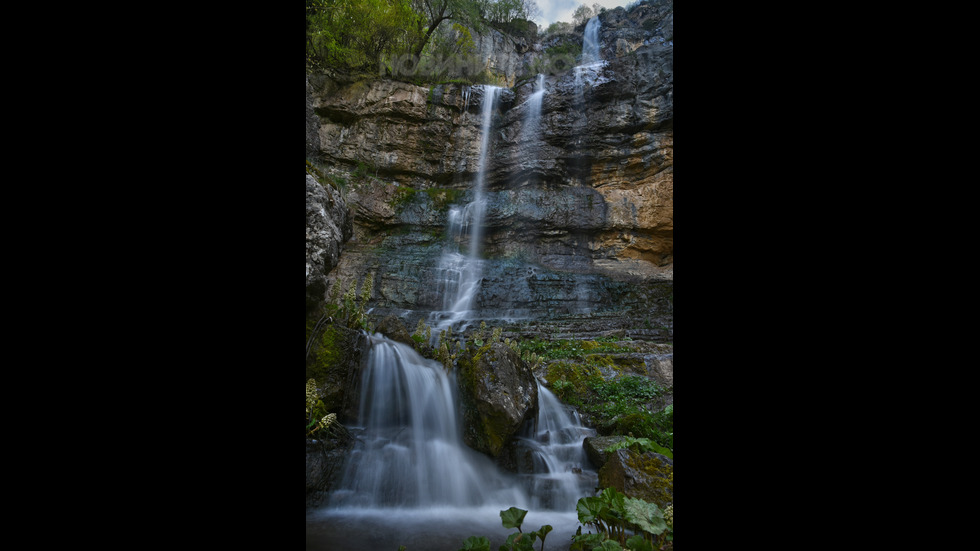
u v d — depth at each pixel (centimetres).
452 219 1562
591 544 316
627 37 2308
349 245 1433
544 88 1692
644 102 1616
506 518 313
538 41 2500
